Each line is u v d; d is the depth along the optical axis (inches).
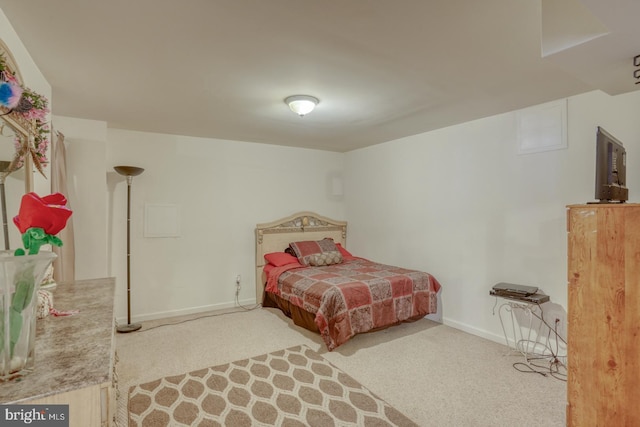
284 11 62.1
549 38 67.0
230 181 182.7
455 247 150.2
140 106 119.2
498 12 62.4
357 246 209.6
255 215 190.5
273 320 160.6
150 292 162.4
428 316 162.4
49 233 47.8
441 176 156.4
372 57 81.5
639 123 97.9
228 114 130.4
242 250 186.7
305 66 86.6
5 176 56.2
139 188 159.6
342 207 221.0
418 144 167.8
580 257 70.9
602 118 105.3
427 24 66.6
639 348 64.3
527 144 123.6
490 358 119.2
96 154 137.2
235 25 66.9
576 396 71.5
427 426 82.4
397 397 95.0
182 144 169.6
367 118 137.9
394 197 182.7
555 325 116.8
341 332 122.8
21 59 72.6
